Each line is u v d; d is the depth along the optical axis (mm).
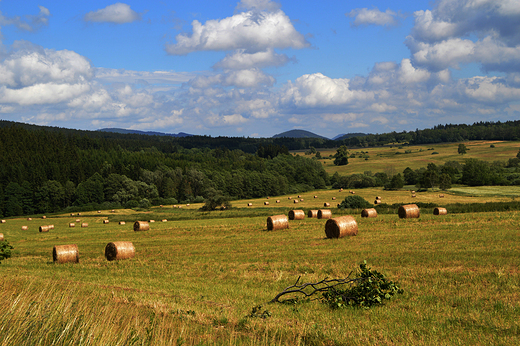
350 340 7117
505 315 8320
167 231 39312
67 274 17062
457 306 9211
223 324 8273
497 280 11219
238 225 38781
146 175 123562
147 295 11289
